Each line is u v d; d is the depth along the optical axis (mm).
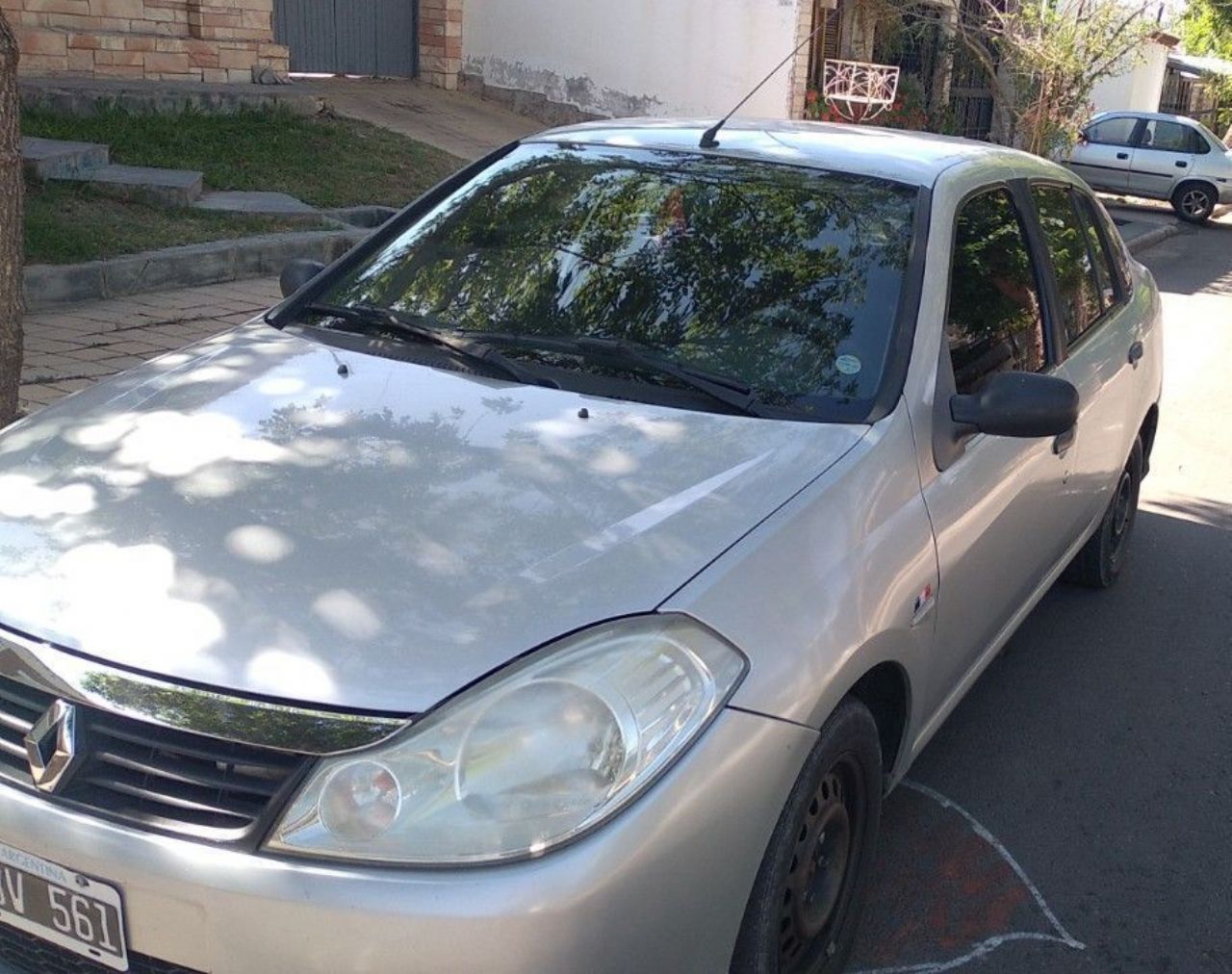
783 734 2277
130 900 2016
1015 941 3152
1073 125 19234
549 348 3232
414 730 2010
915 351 3115
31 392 5934
